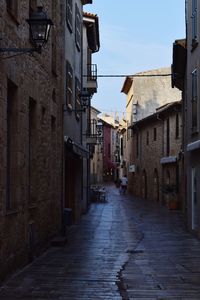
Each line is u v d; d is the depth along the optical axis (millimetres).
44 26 9617
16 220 11367
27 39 12305
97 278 11375
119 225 24594
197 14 18906
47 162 15656
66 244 17234
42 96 14750
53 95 17031
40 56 14219
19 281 10719
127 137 66188
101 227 23500
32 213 13375
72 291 9992
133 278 11469
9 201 11375
